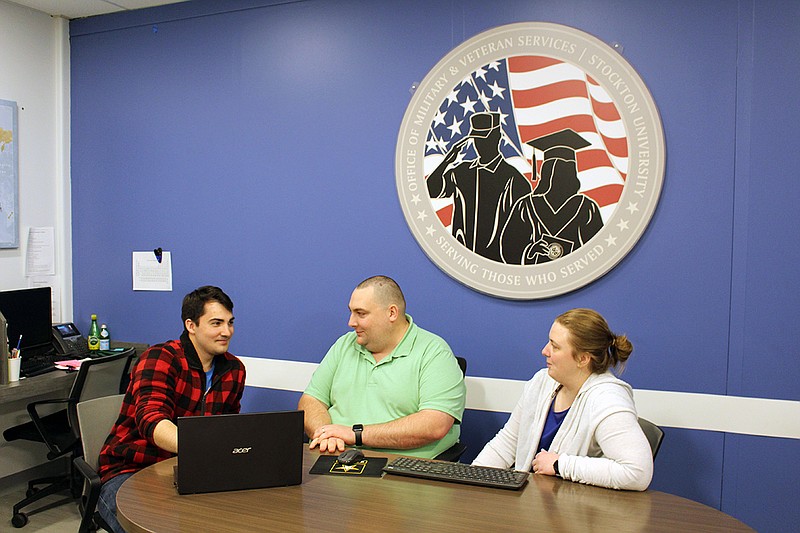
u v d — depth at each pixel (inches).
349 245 132.9
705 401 108.3
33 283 155.4
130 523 67.2
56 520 134.0
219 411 103.3
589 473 76.4
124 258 156.4
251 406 143.6
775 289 104.4
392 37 127.3
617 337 85.4
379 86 128.8
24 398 141.9
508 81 118.0
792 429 103.9
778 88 103.3
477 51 119.7
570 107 114.3
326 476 80.4
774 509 105.5
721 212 106.9
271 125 139.2
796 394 103.8
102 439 103.3
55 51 158.6
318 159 135.0
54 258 159.8
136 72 152.9
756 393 105.8
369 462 85.4
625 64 110.4
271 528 65.2
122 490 75.9
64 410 148.0
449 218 123.0
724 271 107.0
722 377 107.7
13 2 148.1
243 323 143.9
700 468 109.2
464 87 121.1
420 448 101.5
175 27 148.1
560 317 85.9
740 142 105.5
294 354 139.2
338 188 133.3
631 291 112.4
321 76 134.0
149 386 96.9
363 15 129.7
